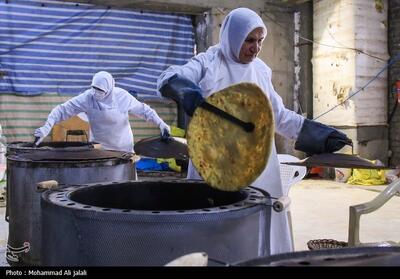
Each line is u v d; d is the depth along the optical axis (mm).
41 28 6039
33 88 6066
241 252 1078
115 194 1424
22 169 2117
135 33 6492
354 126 6145
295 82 6988
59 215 1074
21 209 2156
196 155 1215
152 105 6656
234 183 1181
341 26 6254
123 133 3842
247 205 1109
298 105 6949
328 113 6523
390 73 6363
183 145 2510
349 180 5863
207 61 1939
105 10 6320
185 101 1340
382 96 6332
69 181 2047
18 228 2189
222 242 1031
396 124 6340
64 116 3695
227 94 1217
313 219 3820
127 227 988
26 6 5953
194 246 1000
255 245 1133
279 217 1877
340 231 3422
